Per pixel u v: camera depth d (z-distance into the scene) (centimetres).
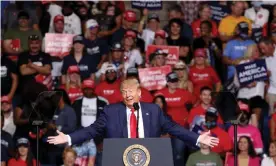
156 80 2133
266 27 2406
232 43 2247
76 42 2234
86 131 1227
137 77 2128
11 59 2291
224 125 2003
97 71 2258
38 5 2422
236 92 2188
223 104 1445
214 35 2372
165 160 1129
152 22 2377
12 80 2202
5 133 1995
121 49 2238
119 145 1131
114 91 2128
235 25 2344
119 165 1128
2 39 2367
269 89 2177
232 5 2366
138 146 1130
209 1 2447
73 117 2019
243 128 1983
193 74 2208
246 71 2155
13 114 2075
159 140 1134
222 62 2289
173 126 1246
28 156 1931
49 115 1433
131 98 1214
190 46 2328
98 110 2059
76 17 2406
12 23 2383
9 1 2406
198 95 2195
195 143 1233
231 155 1919
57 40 2252
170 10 2444
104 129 1233
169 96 2103
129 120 1225
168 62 2205
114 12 2425
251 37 2303
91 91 2059
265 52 2183
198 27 2388
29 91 2084
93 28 2275
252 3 2420
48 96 1431
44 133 1997
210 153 1914
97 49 2270
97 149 1953
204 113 2022
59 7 2425
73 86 2159
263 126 2102
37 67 2208
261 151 1977
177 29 2316
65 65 2223
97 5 2453
